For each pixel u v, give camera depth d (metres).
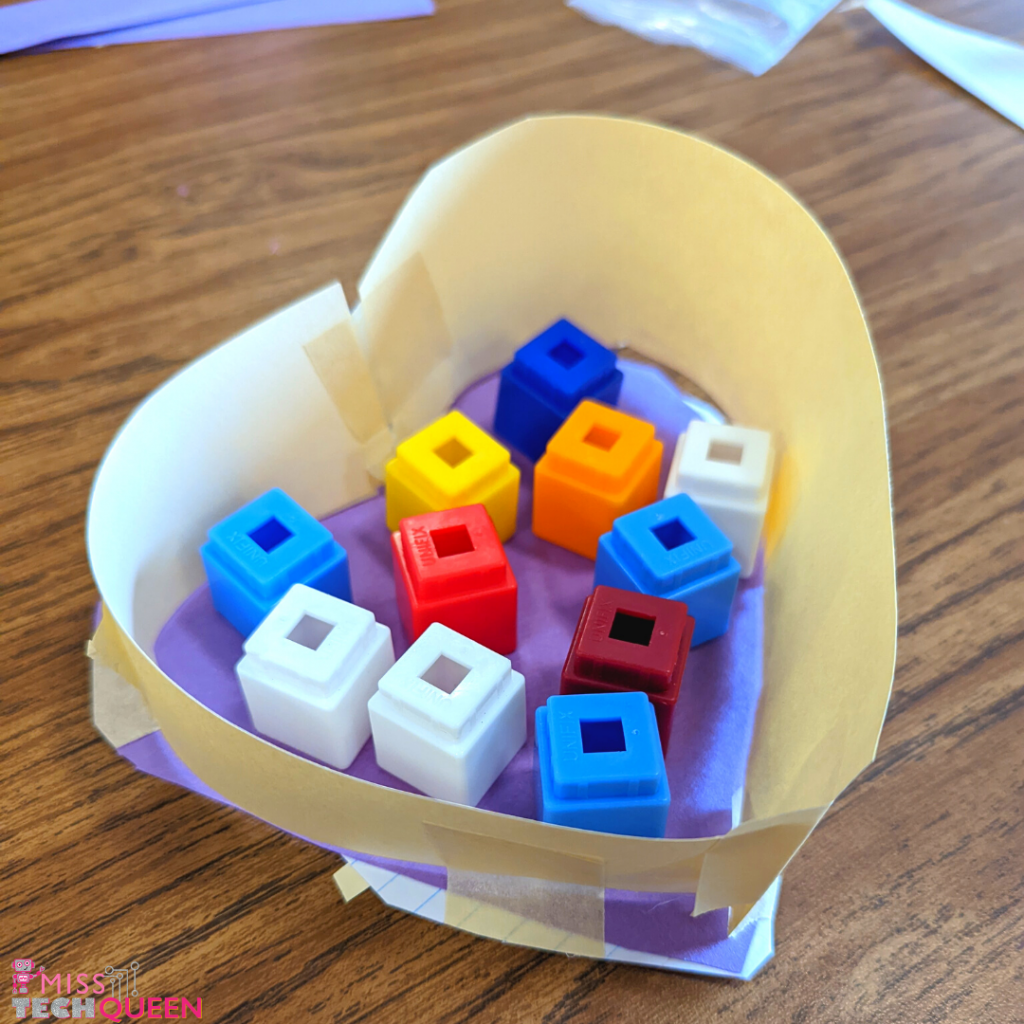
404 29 0.30
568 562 0.21
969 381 0.22
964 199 0.26
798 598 0.18
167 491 0.18
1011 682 0.17
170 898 0.15
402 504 0.21
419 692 0.16
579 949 0.14
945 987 0.14
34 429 0.20
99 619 0.18
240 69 0.28
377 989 0.14
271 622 0.17
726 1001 0.14
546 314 0.24
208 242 0.24
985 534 0.20
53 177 0.25
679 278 0.22
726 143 0.27
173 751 0.16
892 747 0.17
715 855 0.13
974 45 0.30
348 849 0.15
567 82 0.29
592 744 0.17
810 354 0.19
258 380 0.18
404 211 0.19
